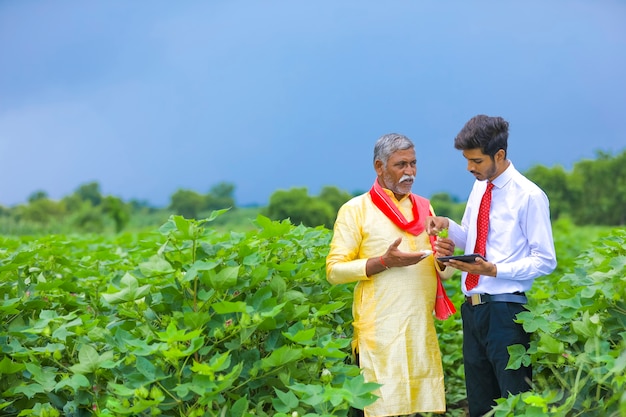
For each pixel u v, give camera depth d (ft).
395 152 16.12
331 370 15.03
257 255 15.79
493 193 15.72
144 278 15.66
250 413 13.96
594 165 154.30
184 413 14.28
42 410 14.42
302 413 14.23
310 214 144.56
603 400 14.88
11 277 18.11
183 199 215.72
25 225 107.76
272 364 14.37
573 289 17.57
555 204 152.25
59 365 15.55
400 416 17.52
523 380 15.48
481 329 15.76
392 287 16.17
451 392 20.97
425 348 16.15
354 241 16.53
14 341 15.71
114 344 14.70
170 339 13.26
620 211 151.53
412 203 16.76
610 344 15.57
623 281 15.35
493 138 15.21
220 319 14.98
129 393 13.23
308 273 17.42
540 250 15.28
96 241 29.12
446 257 15.30
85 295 19.65
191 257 15.65
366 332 16.29
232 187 220.23
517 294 15.56
